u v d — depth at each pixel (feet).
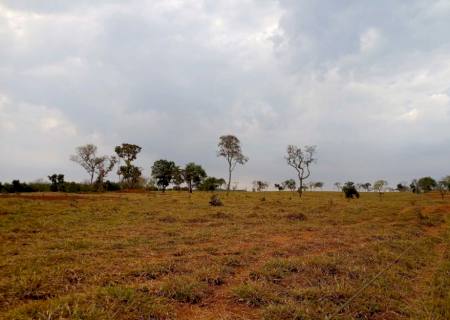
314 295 23.25
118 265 29.71
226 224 61.46
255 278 27.14
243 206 101.30
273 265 30.17
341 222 70.90
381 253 38.37
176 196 156.66
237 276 28.02
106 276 25.82
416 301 24.21
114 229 52.24
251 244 42.34
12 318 17.53
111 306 19.36
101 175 236.84
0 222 55.06
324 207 102.94
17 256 32.12
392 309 22.54
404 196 197.98
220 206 99.86
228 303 22.12
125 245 39.32
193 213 77.05
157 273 27.14
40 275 25.54
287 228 57.62
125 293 21.06
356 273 29.68
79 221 60.23
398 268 32.65
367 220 77.71
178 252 35.94
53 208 78.28
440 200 156.87
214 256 33.94
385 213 90.94
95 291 21.43
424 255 40.63
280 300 22.26
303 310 20.35
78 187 224.94
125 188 270.46
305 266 30.30
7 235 44.06
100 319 17.74
